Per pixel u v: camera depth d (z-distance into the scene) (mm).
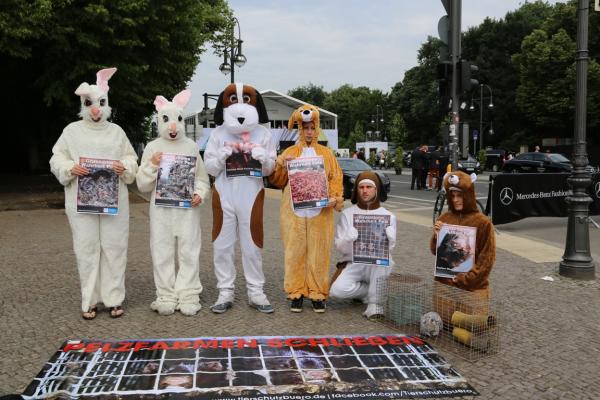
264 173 5254
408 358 4082
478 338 4324
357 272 5258
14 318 4980
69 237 9367
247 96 5227
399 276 5156
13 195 16859
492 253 4562
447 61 8883
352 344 4355
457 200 4695
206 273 6805
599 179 11383
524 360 4133
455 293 4555
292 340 4418
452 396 3506
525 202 10461
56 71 14328
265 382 3627
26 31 12016
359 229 5133
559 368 3984
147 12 13789
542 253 8172
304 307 5434
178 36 15445
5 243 8773
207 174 5414
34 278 6453
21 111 21938
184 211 5172
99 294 5082
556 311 5355
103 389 3504
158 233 5105
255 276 5320
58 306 5359
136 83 14906
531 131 46969
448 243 4719
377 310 5066
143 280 6426
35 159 26750
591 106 37250
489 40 53188
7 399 3359
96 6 12719
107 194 4867
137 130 26219
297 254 5191
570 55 38906
